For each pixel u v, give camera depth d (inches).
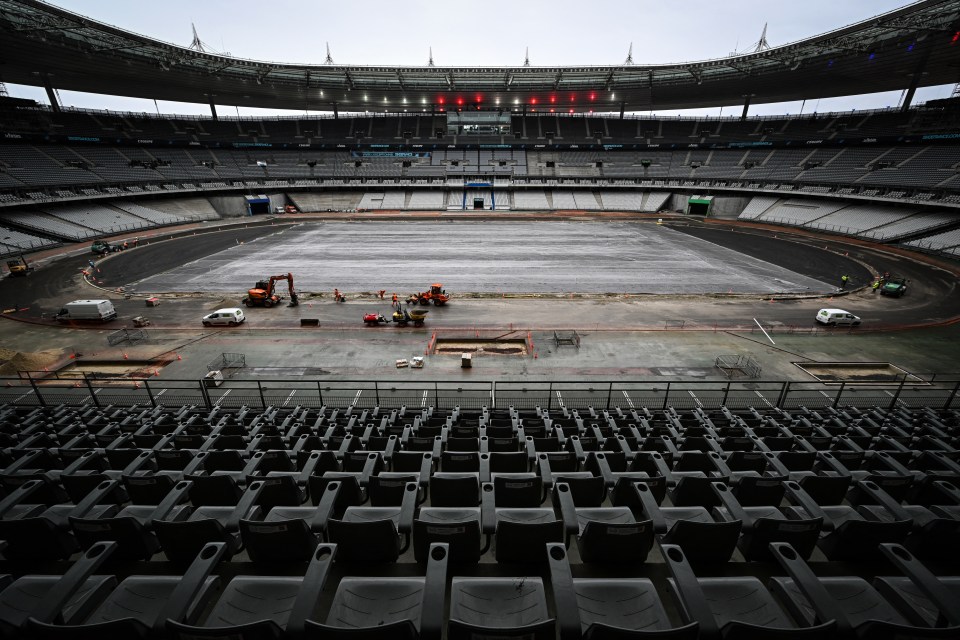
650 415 551.5
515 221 2908.5
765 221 2815.0
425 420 490.9
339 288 1501.0
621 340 1059.9
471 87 3395.7
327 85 3282.5
